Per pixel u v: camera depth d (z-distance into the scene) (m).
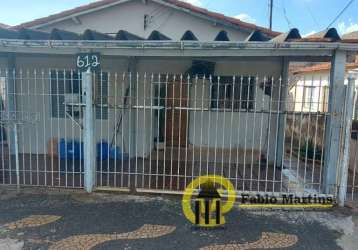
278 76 7.24
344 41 4.69
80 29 8.69
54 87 7.56
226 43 4.70
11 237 3.51
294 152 9.01
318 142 8.12
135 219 4.05
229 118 7.55
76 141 7.41
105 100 7.42
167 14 8.57
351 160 6.79
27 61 7.44
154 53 5.13
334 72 4.67
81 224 3.87
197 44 4.75
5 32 5.35
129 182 5.40
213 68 7.32
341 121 4.62
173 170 6.55
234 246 3.43
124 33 5.07
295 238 3.64
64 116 7.59
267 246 3.44
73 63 7.40
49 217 4.05
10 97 7.25
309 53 4.78
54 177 5.78
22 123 5.09
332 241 3.58
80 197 4.76
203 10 8.16
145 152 7.67
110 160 7.31
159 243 3.45
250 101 6.77
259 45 4.66
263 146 7.45
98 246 3.35
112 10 8.62
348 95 4.52
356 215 4.32
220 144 7.61
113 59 7.39
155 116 7.70
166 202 4.64
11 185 5.20
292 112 4.87
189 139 7.74
